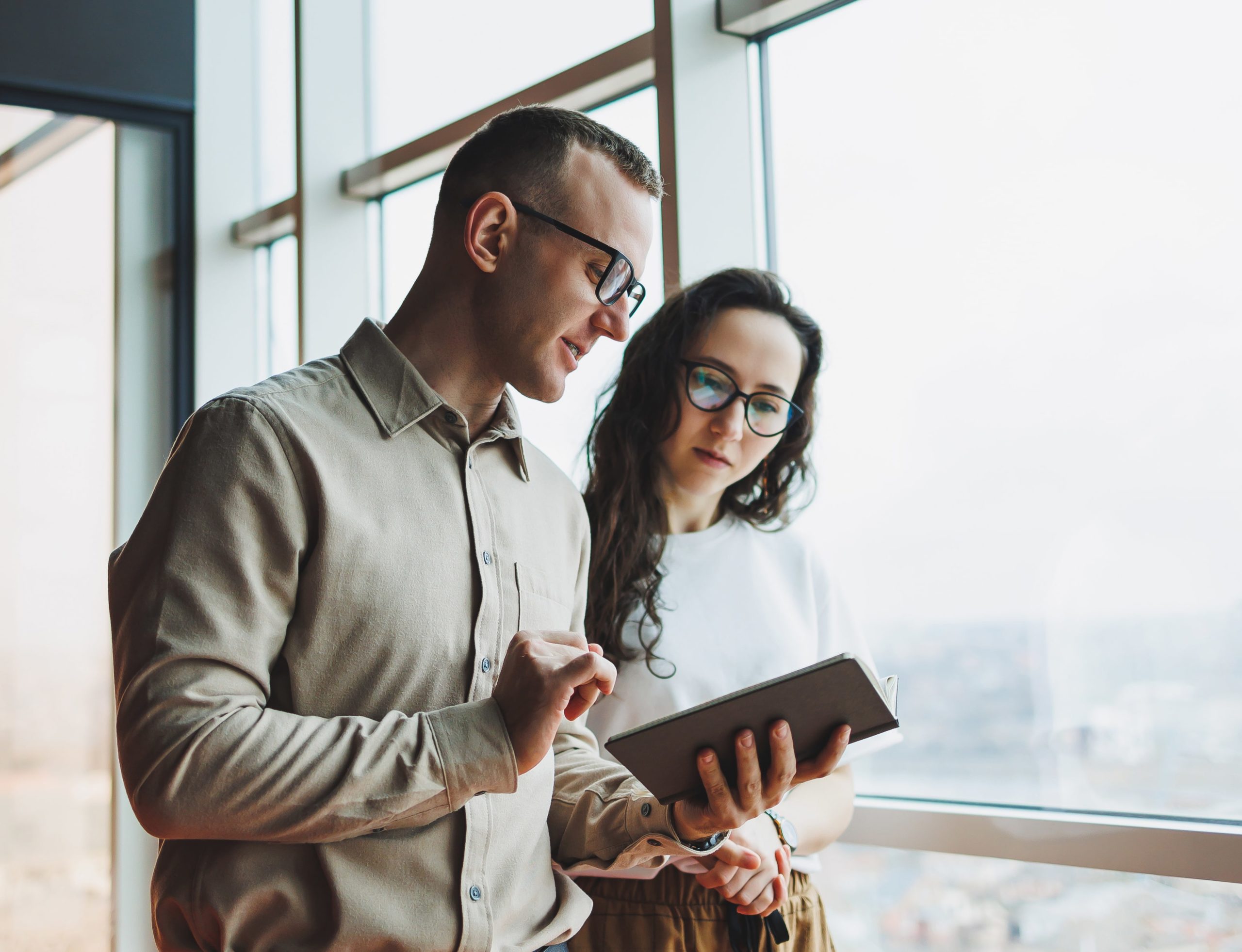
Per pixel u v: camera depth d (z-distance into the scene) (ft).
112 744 11.30
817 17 7.54
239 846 3.51
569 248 3.88
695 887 5.04
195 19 12.28
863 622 7.02
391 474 3.82
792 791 5.46
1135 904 5.74
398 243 11.09
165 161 12.16
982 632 6.47
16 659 11.02
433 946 3.55
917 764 6.73
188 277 12.13
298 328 10.98
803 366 6.02
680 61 7.50
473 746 3.37
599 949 5.08
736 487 6.10
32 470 11.22
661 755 3.64
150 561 3.47
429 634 3.71
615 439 5.82
